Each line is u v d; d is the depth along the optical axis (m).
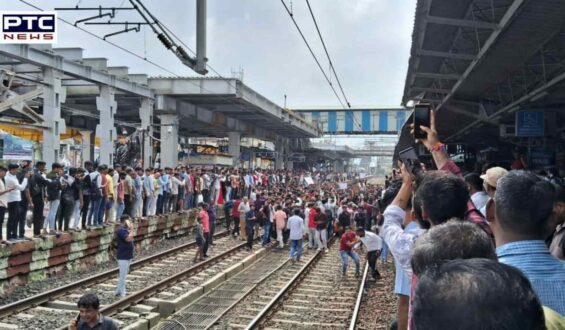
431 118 4.40
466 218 3.26
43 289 13.00
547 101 16.48
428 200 3.17
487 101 19.98
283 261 20.20
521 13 9.60
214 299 13.52
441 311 1.37
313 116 65.31
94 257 16.59
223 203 27.83
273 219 24.97
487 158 27.47
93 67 24.72
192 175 24.95
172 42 11.54
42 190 14.13
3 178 12.92
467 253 2.14
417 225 3.63
